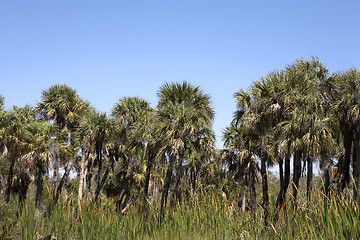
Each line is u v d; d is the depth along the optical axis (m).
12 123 27.56
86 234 8.64
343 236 5.51
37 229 8.29
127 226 9.48
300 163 19.91
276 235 7.30
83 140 27.31
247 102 23.77
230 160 30.67
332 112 19.81
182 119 19.67
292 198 7.43
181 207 10.83
